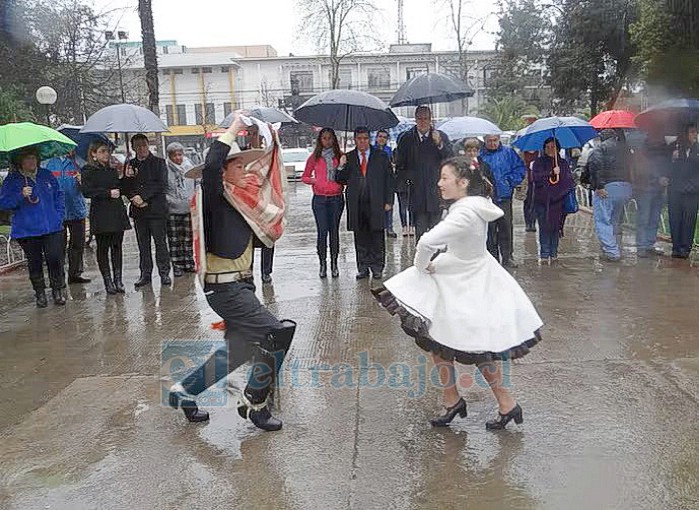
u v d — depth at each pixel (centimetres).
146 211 879
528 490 360
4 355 625
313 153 867
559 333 622
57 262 808
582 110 2634
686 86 1292
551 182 949
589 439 412
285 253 1089
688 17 1359
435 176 848
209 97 6262
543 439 415
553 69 2377
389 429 436
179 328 691
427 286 410
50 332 698
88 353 622
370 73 5959
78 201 920
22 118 1653
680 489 356
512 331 399
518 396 479
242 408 436
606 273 877
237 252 424
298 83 6191
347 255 1053
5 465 406
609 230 959
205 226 422
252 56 6769
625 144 956
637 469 376
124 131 859
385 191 853
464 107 2839
